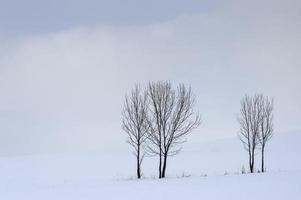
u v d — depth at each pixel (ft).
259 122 173.58
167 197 85.20
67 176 196.34
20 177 195.83
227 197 80.43
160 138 147.84
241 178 116.67
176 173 194.70
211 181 112.88
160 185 109.60
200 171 199.82
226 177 123.54
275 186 92.32
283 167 201.05
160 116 148.15
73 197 92.43
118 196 90.22
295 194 79.41
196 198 81.51
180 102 150.20
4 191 116.88
